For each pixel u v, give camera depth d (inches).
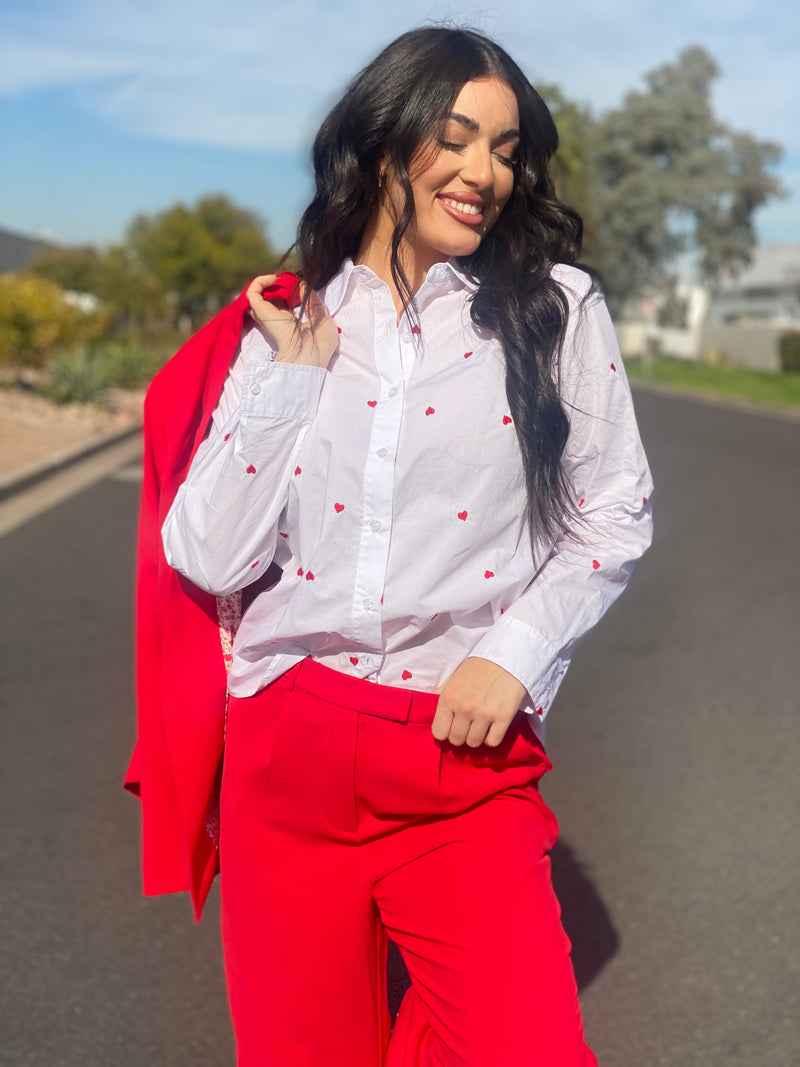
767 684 187.3
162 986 100.8
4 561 269.9
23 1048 92.0
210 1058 91.2
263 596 61.9
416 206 59.1
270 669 59.8
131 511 341.7
